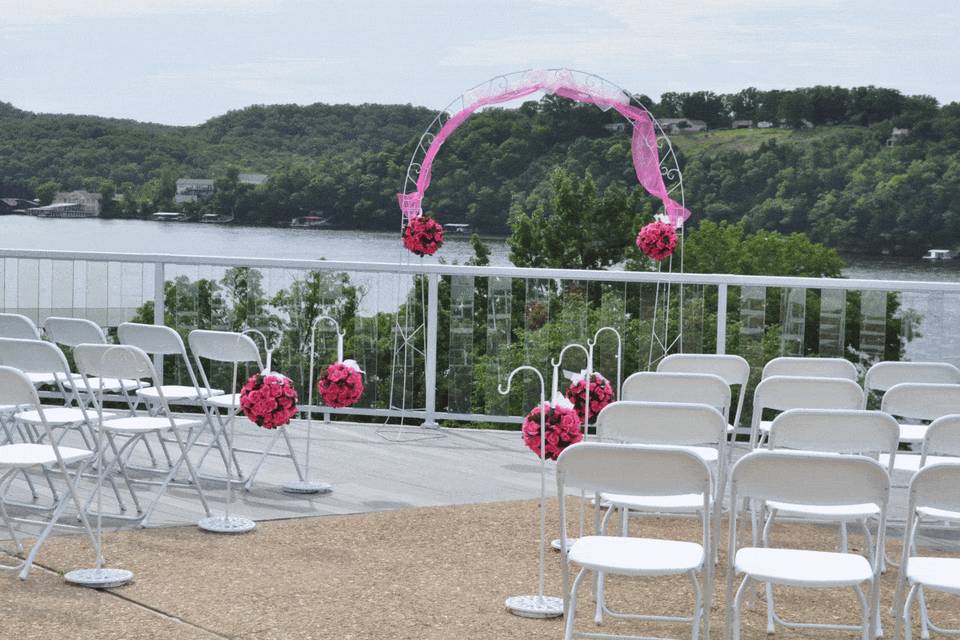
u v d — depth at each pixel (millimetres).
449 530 5234
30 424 5578
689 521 5492
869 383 5277
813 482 3246
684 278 7410
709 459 4824
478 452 7016
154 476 6168
